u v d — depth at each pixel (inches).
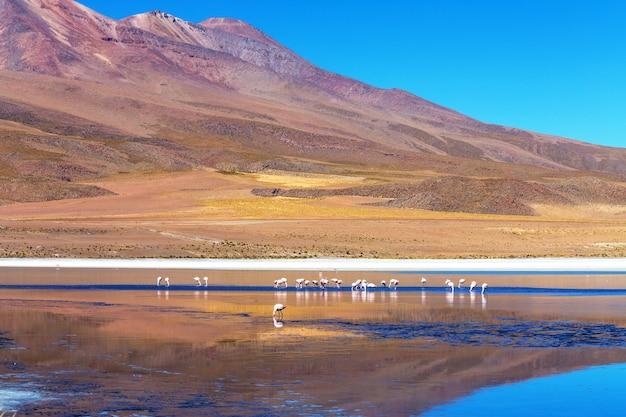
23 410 620.4
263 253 3127.5
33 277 2071.9
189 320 1163.3
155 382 717.3
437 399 658.2
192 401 649.0
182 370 771.4
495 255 3233.3
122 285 1854.1
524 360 834.2
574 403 647.8
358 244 3513.8
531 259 2972.4
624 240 3890.3
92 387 696.4
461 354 869.8
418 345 933.8
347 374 756.0
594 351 896.3
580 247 3629.4
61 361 811.4
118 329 1048.2
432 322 1170.0
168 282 1868.8
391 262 2780.5
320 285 1860.2
